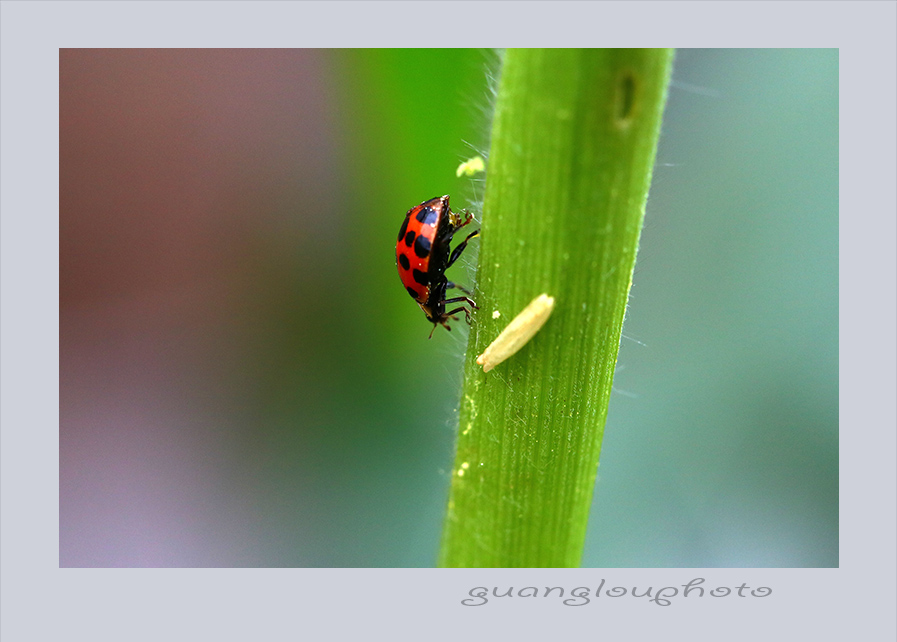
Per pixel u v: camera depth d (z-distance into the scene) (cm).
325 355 15
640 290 15
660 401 15
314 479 15
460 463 13
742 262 15
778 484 15
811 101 15
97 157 16
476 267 13
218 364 16
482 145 13
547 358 13
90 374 16
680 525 15
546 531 13
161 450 16
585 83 12
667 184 15
